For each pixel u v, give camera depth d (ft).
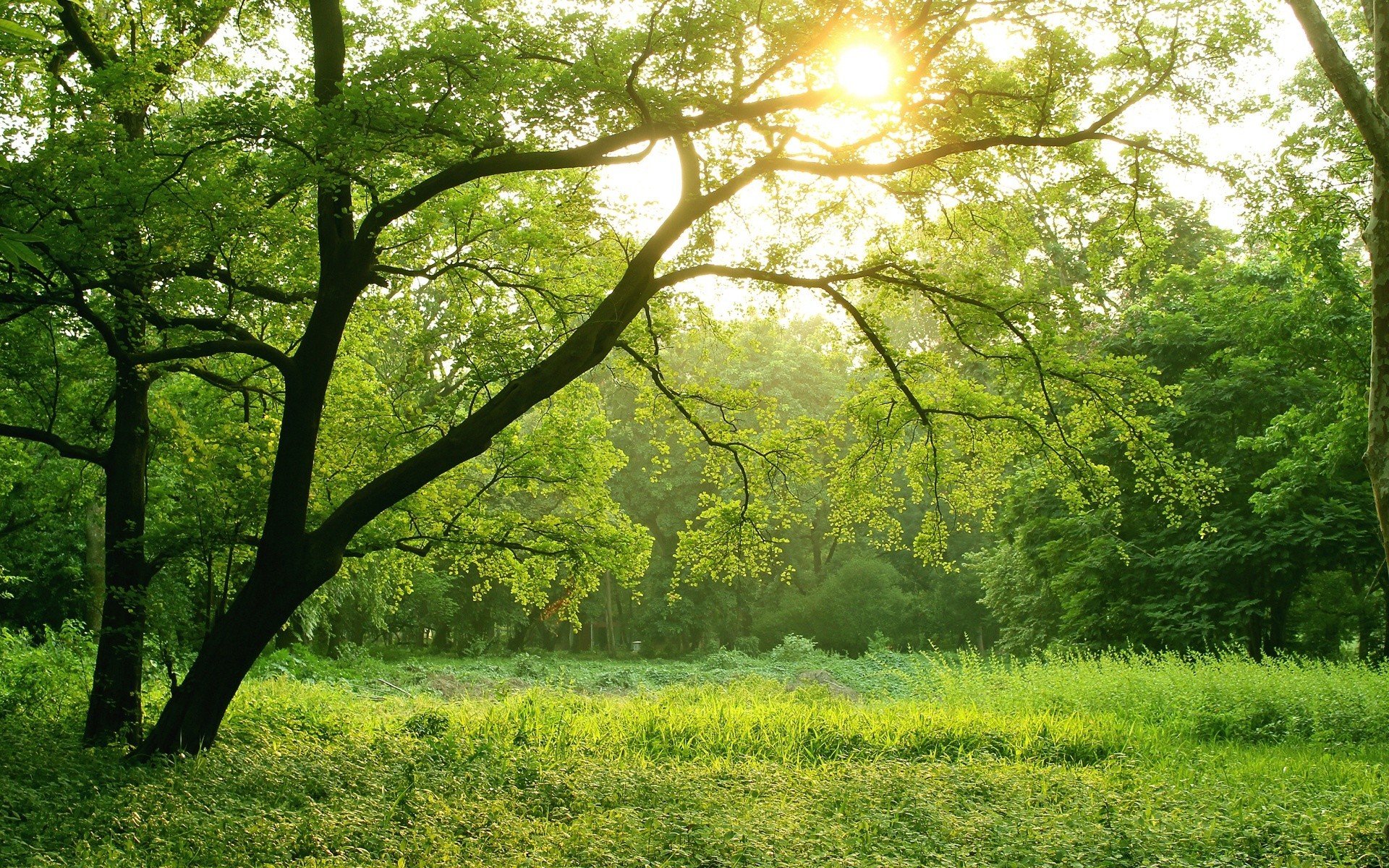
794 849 22.36
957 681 57.00
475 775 30.32
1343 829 23.41
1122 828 23.93
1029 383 38.24
